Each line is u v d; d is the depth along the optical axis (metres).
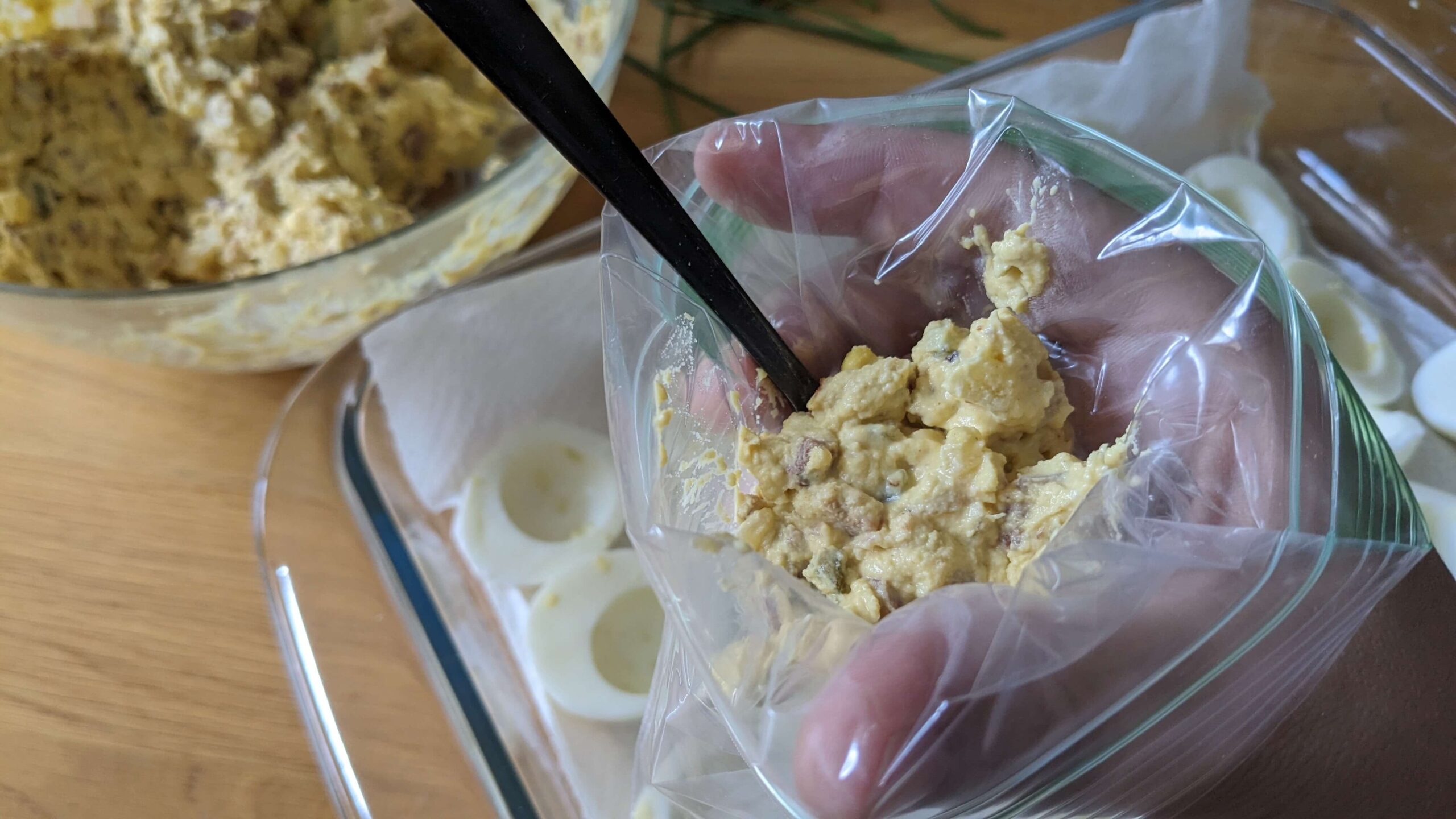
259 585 0.24
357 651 0.24
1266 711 0.18
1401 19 0.29
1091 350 0.22
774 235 0.23
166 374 0.27
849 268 0.23
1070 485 0.19
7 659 0.23
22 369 0.27
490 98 0.28
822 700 0.16
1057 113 0.28
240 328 0.24
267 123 0.25
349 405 0.27
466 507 0.27
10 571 0.24
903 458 0.20
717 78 0.31
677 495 0.20
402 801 0.23
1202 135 0.30
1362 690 0.20
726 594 0.17
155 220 0.25
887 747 0.15
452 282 0.26
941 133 0.22
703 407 0.21
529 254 0.26
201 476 0.26
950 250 0.23
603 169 0.16
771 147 0.22
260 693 0.23
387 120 0.26
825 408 0.20
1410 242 0.29
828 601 0.17
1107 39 0.28
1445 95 0.29
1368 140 0.30
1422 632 0.21
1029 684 0.16
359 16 0.27
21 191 0.23
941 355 0.20
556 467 0.28
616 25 0.27
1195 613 0.16
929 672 0.15
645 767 0.21
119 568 0.24
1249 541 0.17
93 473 0.25
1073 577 0.16
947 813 0.16
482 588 0.26
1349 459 0.19
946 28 0.32
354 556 0.25
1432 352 0.28
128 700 0.23
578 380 0.28
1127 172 0.21
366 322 0.25
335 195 0.25
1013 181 0.22
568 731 0.24
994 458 0.19
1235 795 0.19
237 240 0.25
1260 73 0.29
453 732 0.24
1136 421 0.21
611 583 0.26
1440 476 0.26
